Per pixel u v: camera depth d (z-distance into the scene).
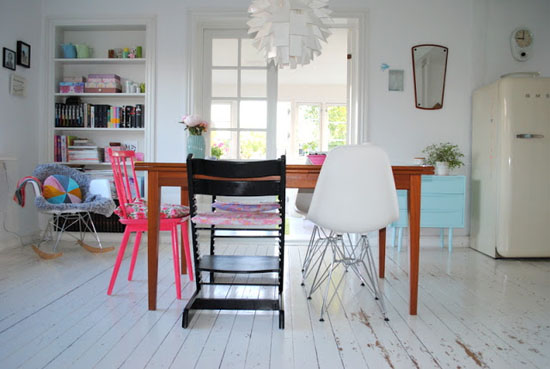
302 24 1.97
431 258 3.33
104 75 3.87
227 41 3.97
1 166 3.33
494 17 3.74
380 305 2.12
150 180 2.03
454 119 3.77
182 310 2.04
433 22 3.74
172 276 2.67
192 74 3.79
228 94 3.98
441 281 2.65
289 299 2.25
